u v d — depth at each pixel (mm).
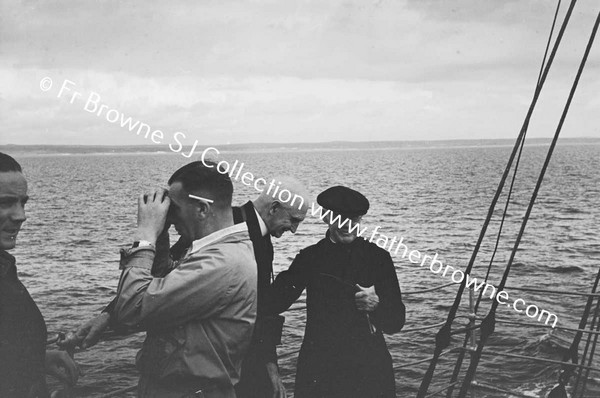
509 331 15375
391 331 3320
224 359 1910
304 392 3260
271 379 2857
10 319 1595
